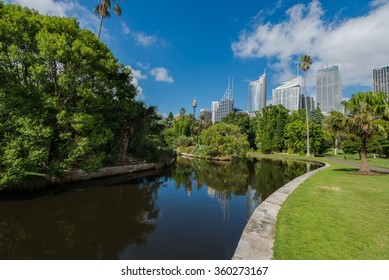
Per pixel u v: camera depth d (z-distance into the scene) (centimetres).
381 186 967
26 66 1030
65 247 556
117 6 1978
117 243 584
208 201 1051
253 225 518
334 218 543
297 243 411
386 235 441
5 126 832
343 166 2023
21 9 1129
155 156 2280
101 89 1316
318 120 5797
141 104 1941
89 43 1272
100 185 1313
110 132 1299
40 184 1078
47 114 1045
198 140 4712
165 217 807
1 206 857
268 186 1417
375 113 1318
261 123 5475
